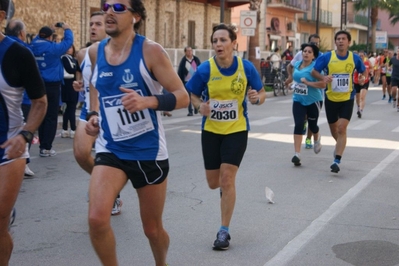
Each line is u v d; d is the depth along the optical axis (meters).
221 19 21.97
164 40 29.00
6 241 4.47
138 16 4.34
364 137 14.10
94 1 22.84
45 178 9.30
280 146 12.68
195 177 9.41
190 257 5.74
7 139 4.46
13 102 4.39
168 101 4.16
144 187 4.43
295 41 53.19
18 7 18.61
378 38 61.81
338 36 9.62
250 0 29.28
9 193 4.38
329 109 9.82
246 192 8.45
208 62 6.23
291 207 7.64
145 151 4.34
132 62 4.27
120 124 4.32
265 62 29.16
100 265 5.49
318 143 11.11
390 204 7.86
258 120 17.62
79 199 8.00
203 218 7.09
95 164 4.35
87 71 4.84
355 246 6.11
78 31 21.92
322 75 9.77
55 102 11.01
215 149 6.20
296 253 5.87
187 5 30.73
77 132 6.45
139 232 6.52
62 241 6.20
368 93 30.64
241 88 6.12
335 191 8.58
